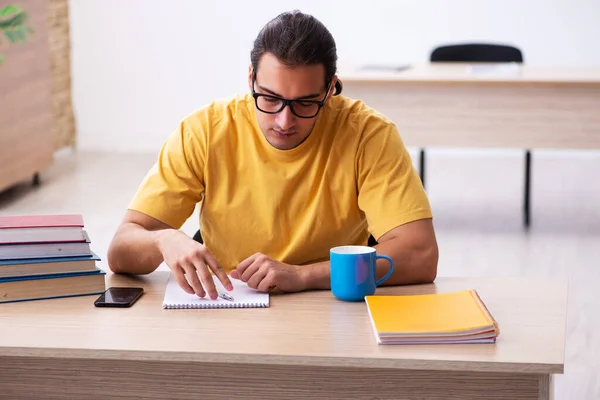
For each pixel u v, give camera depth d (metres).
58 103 6.95
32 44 5.68
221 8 6.99
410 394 1.59
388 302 1.65
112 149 7.29
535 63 6.72
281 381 1.62
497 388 1.54
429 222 1.95
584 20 6.60
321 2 6.86
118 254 1.94
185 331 1.57
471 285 1.86
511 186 6.00
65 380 1.69
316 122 1.99
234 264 2.10
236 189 2.05
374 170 1.99
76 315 1.67
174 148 2.06
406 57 6.85
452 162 6.82
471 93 4.60
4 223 1.79
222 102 2.10
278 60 1.77
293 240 2.04
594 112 4.54
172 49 7.10
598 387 2.83
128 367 1.67
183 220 2.07
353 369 1.59
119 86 7.20
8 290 1.75
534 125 4.61
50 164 6.07
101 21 7.09
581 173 6.41
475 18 6.71
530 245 4.55
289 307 1.71
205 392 1.65
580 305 3.61
